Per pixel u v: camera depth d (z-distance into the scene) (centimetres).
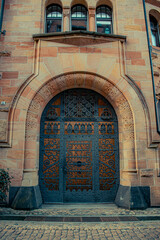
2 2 730
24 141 640
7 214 543
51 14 813
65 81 707
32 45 716
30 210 585
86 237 413
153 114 691
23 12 748
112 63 712
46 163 697
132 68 721
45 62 695
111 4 805
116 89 703
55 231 442
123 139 692
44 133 716
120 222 502
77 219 520
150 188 640
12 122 643
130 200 613
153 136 671
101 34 709
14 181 613
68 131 725
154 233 435
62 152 708
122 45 736
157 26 898
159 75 759
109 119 741
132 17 773
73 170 701
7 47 710
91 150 717
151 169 651
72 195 685
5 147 627
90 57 709
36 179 648
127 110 693
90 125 735
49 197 676
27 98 668
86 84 729
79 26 807
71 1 793
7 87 677
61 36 705
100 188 695
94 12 788
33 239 401
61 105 743
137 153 655
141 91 699
